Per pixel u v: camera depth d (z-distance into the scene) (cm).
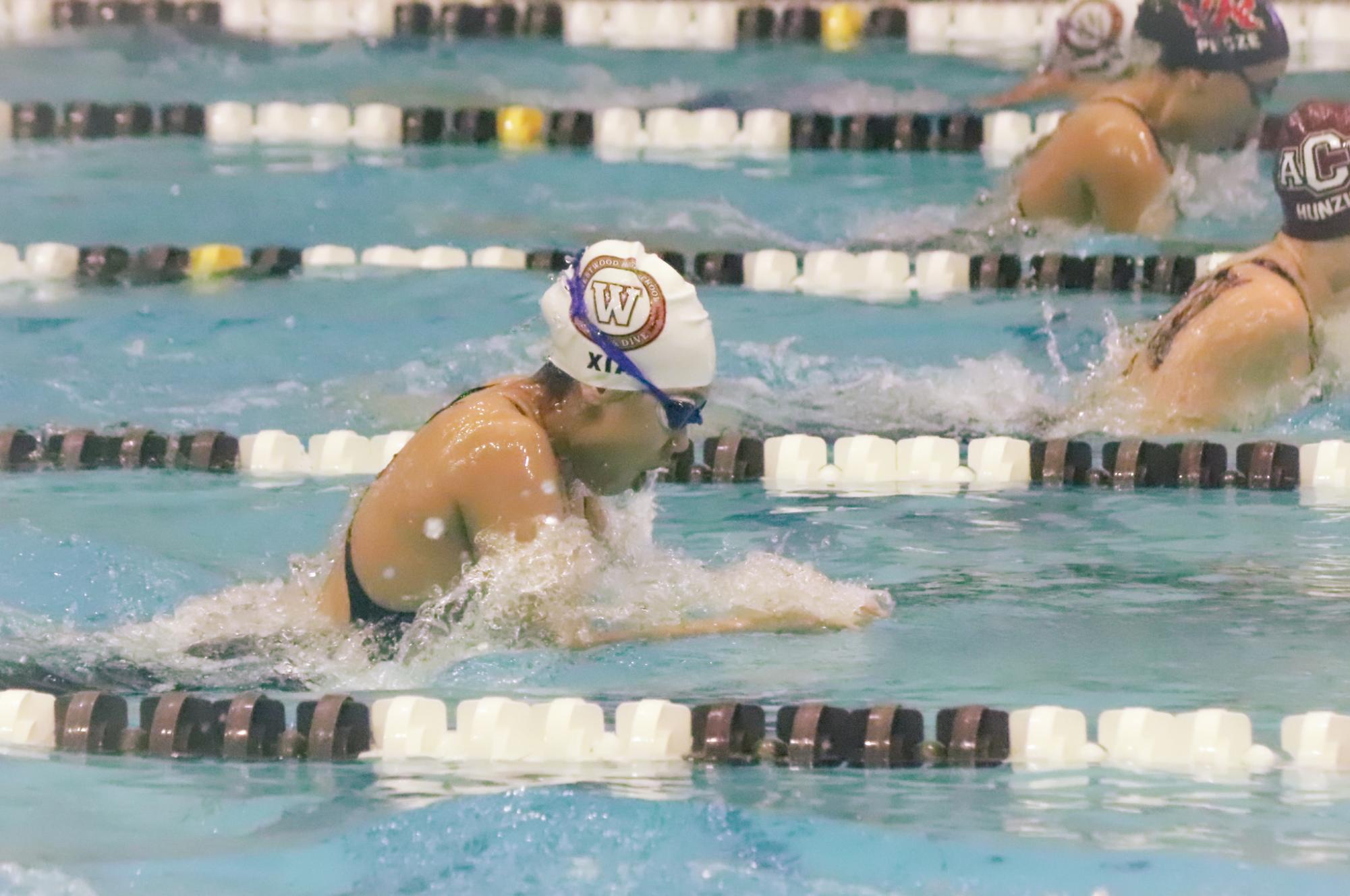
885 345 2148
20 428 1888
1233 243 2352
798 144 3203
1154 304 2250
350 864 937
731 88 3497
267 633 1284
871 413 1939
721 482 1783
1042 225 2450
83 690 1204
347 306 2339
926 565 1477
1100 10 2408
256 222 2738
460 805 1005
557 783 1039
